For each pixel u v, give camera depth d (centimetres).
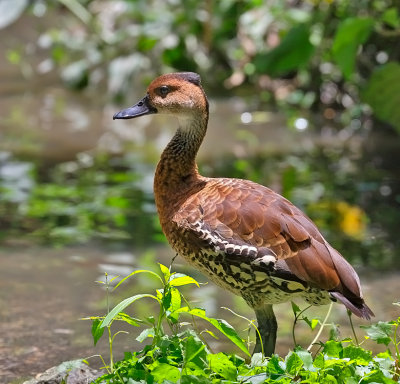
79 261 1084
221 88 1984
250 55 1992
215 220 777
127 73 1925
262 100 1925
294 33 1655
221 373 629
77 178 1432
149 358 664
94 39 2003
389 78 1483
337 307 963
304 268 743
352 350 677
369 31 1460
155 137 1711
